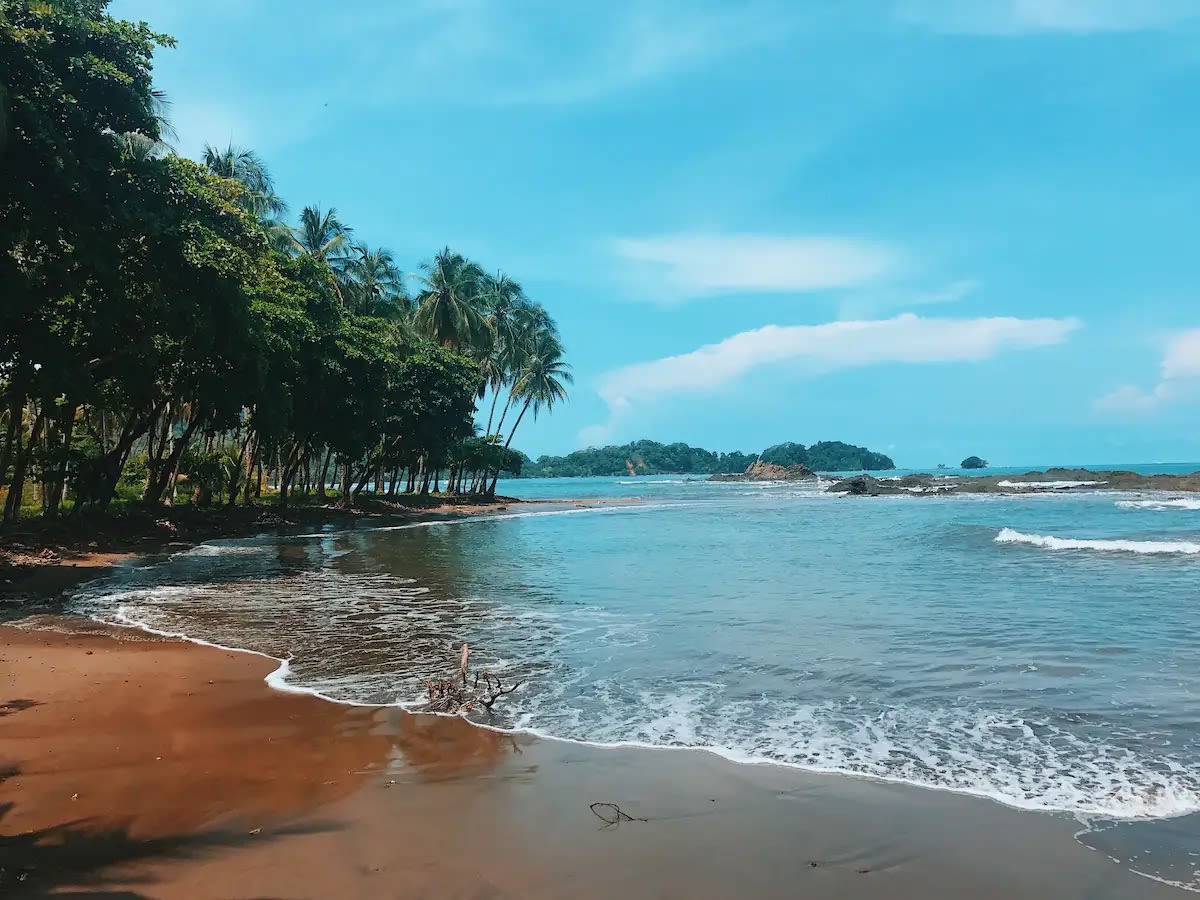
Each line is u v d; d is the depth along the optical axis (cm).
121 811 475
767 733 625
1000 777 531
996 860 419
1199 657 839
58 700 711
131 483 3566
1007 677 776
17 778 527
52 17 1281
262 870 402
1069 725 632
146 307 1712
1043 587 1342
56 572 1577
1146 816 470
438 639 985
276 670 826
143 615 1152
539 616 1142
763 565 1762
